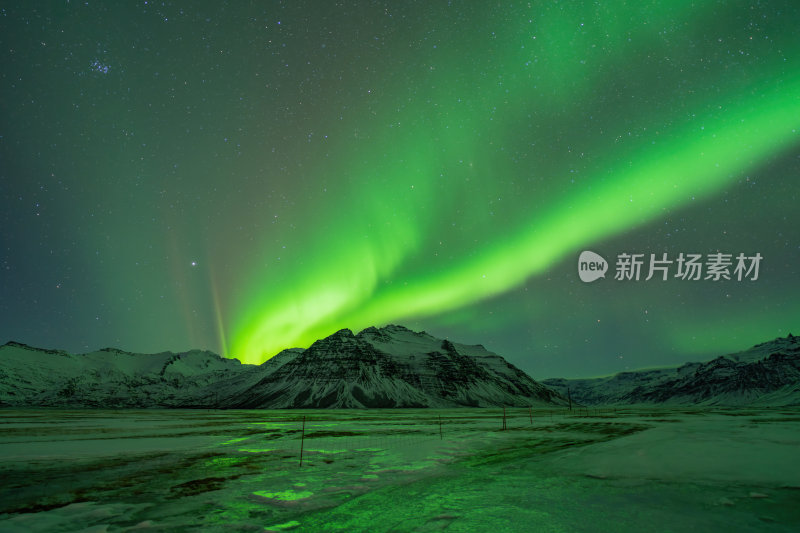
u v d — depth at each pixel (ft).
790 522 29.94
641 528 28.71
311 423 210.59
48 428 163.73
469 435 120.67
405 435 123.65
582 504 35.78
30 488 46.83
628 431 129.18
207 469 60.08
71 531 31.04
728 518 31.01
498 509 34.37
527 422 203.92
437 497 39.60
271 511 35.63
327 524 31.30
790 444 79.51
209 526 31.53
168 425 190.80
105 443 101.04
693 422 178.70
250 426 181.88
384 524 30.83
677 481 45.93
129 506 38.09
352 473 55.62
